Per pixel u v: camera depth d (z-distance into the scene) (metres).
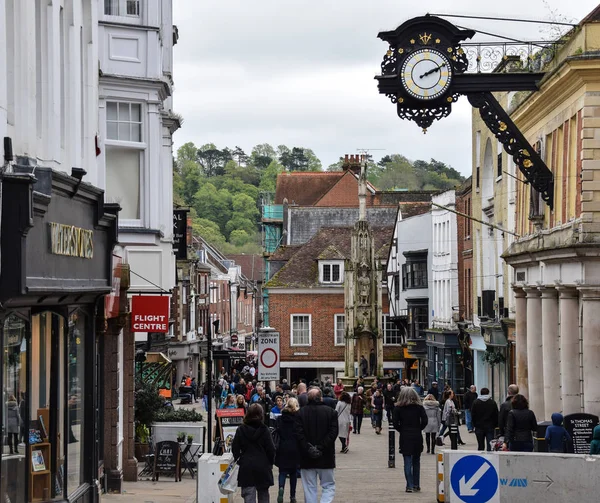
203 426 32.78
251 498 21.00
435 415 38.41
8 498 16.45
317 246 97.19
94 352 22.45
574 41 36.19
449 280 75.56
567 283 36.66
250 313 166.12
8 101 17.27
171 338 90.56
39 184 17.14
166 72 35.25
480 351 65.50
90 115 23.67
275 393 45.72
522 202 47.69
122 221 30.86
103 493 26.97
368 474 31.77
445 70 34.25
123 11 30.53
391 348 96.00
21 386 17.31
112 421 27.75
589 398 34.81
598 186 35.34
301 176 131.88
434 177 198.00
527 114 44.06
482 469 20.09
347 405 40.69
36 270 17.08
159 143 31.77
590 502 19.97
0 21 15.79
